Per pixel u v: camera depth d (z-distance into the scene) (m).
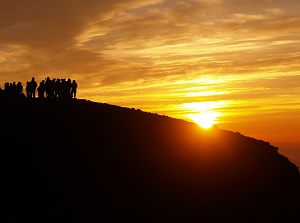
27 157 43.88
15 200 38.53
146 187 42.50
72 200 39.25
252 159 51.50
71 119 51.34
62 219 37.16
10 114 52.03
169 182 43.88
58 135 47.75
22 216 36.97
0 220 36.34
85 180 41.75
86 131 49.19
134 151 47.22
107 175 42.84
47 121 50.34
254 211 43.59
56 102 56.41
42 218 37.00
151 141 49.78
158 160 46.75
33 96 58.03
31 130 48.34
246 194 45.50
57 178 41.50
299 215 46.31
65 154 44.81
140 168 44.81
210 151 50.53
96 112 54.41
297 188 49.66
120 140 48.66
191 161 47.94
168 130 53.53
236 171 48.38
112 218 38.19
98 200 39.75
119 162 45.03
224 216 41.62
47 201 38.78
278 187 48.44
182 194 42.78
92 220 37.59
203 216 40.88
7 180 40.69
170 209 40.56
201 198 42.97
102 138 48.34
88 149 46.09
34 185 40.31
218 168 47.81
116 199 40.28
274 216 44.25
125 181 42.62
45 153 44.66
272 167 51.25
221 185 45.50
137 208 39.78
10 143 45.91
